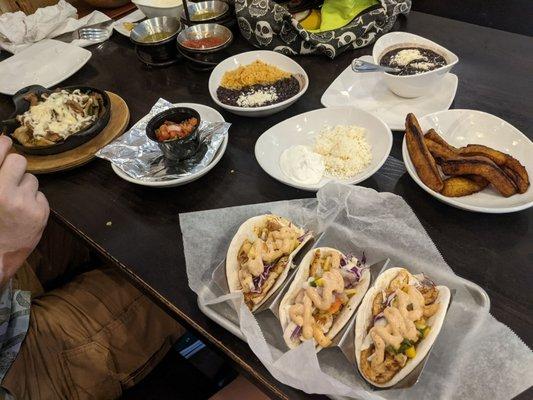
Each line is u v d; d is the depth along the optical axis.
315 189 0.98
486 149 0.96
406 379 0.70
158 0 1.76
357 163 1.04
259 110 1.18
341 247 0.90
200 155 1.13
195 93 1.41
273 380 0.74
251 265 0.86
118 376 1.11
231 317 0.81
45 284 1.49
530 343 0.73
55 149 1.21
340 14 1.42
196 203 1.07
